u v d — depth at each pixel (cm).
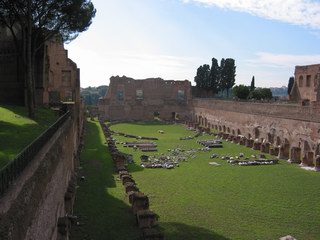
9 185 820
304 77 7281
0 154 1452
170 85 9725
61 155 1866
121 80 9556
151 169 3616
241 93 9131
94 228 1995
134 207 2209
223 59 10962
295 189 2875
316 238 1928
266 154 4459
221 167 3731
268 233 1988
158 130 7256
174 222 2144
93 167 3472
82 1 3222
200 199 2598
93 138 5491
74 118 3428
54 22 3362
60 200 1780
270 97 8888
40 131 2169
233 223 2133
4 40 3612
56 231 1591
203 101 8125
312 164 3794
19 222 854
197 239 1898
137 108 9606
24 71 3425
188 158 4247
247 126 5681
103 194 2605
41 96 3816
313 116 3953
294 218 2222
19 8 2980
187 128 7581
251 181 3131
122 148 4938
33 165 1081
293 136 4356
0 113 2777
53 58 5053
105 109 9481
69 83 5738
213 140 5625
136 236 1897
